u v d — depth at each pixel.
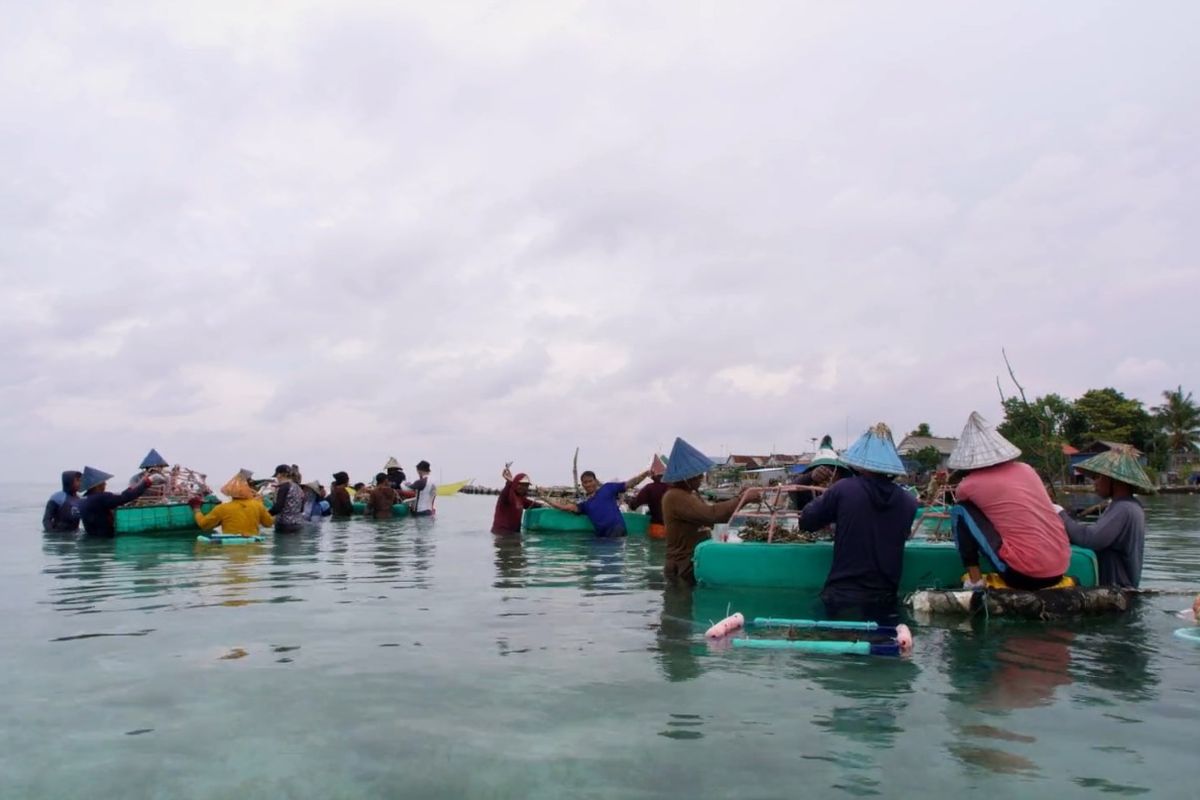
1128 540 6.56
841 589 6.41
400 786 2.83
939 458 53.81
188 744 3.25
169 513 13.56
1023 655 4.68
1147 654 4.70
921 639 5.11
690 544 8.07
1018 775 2.91
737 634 5.33
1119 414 61.47
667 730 3.39
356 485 20.20
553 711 3.65
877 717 3.54
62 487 14.21
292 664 4.50
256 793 2.78
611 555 10.25
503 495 13.84
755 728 3.41
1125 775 2.90
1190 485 57.78
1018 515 5.98
